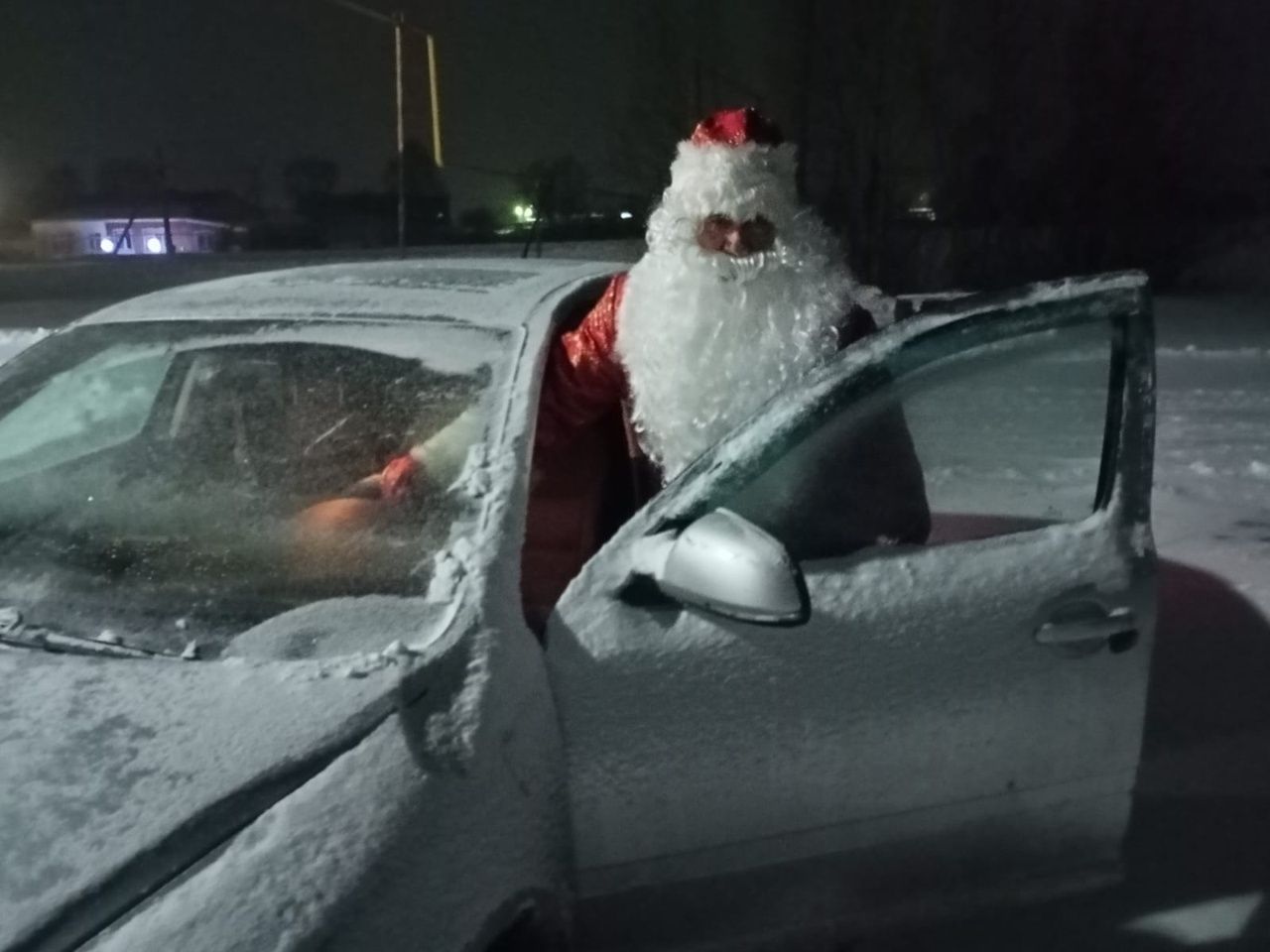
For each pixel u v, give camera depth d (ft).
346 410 8.00
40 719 5.75
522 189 76.54
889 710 7.01
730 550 6.41
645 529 6.92
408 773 5.57
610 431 9.10
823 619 6.96
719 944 6.91
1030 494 10.37
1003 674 7.26
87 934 4.78
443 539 7.01
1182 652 10.48
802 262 8.08
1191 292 78.13
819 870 7.06
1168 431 25.31
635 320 8.23
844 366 7.27
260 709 5.82
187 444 8.52
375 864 5.19
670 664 6.64
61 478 8.50
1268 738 9.34
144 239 174.40
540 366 7.98
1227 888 8.27
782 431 7.09
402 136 50.75
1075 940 7.72
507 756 5.96
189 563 7.40
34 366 9.12
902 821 7.15
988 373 7.53
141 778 5.38
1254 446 23.39
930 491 10.46
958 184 84.74
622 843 6.58
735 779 6.74
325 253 115.34
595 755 6.50
